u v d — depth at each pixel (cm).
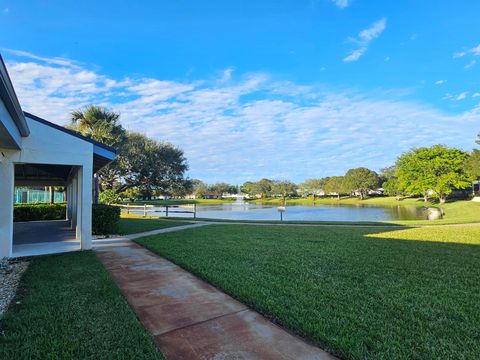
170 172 3164
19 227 1202
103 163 998
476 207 2819
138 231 1070
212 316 331
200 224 1374
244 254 638
